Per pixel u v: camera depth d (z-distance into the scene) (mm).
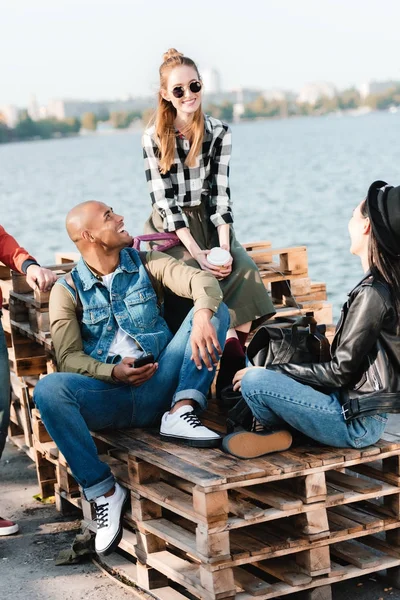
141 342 4000
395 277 3449
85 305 4012
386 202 3439
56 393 3748
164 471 3953
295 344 3754
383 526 3666
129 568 3951
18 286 4754
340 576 3553
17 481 5262
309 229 24953
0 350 4328
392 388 3482
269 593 3400
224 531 3295
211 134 4801
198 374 3908
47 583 3883
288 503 3422
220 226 4785
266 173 57906
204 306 3883
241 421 3748
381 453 3625
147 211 36125
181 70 4535
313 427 3561
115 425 4039
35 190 57062
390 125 195375
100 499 3844
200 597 3381
